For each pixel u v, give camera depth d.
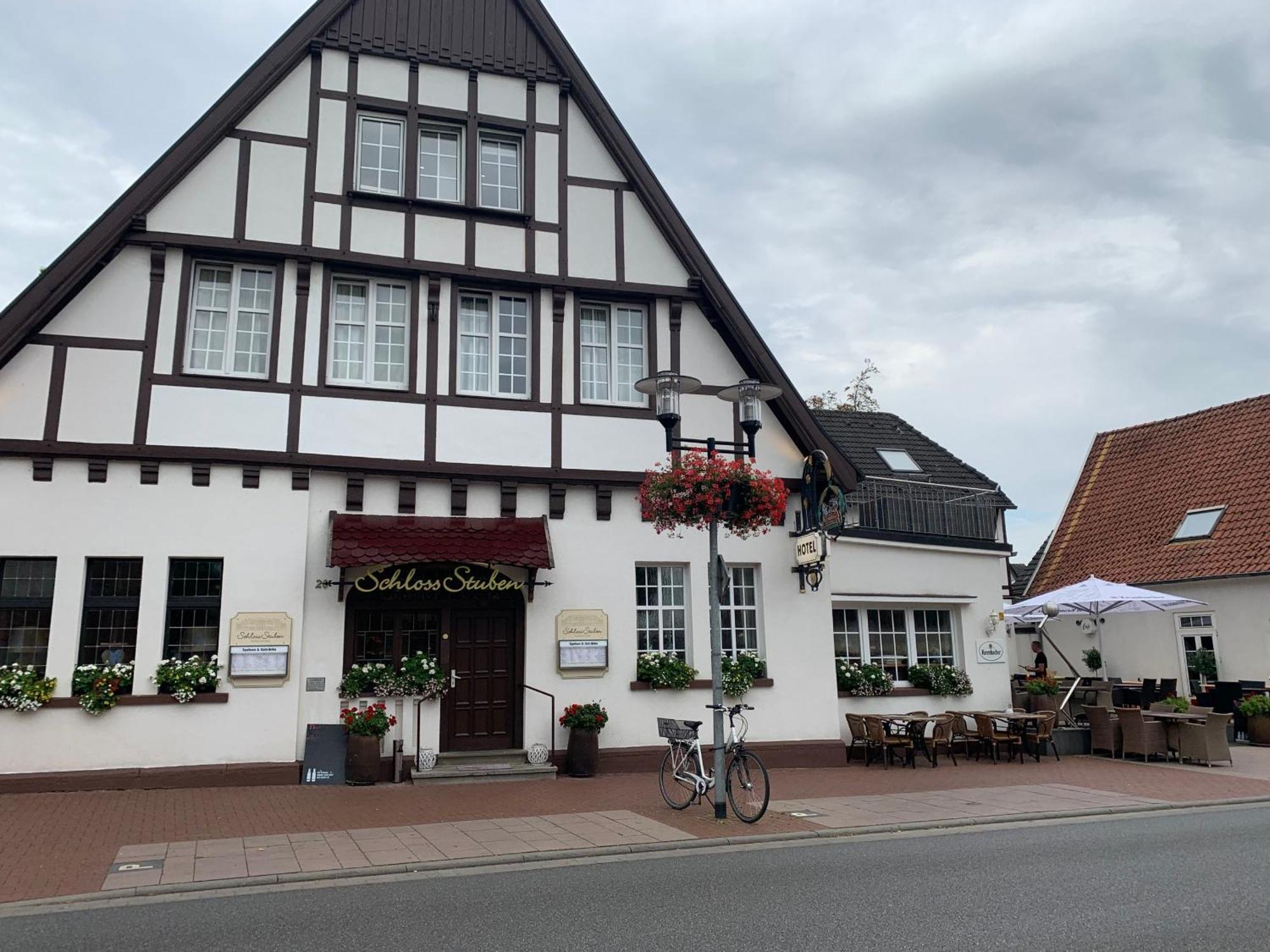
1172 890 7.29
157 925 6.56
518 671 13.98
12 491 12.21
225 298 13.61
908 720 14.69
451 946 6.00
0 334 12.23
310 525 13.23
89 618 12.37
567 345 14.88
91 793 11.69
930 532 17.52
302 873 7.89
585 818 10.34
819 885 7.51
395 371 14.12
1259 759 15.62
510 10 15.44
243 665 12.58
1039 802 11.47
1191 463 24.98
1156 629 23.42
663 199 15.54
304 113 14.09
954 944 5.97
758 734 14.81
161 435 12.77
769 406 15.76
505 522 14.01
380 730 12.59
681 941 6.06
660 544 14.84
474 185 14.78
